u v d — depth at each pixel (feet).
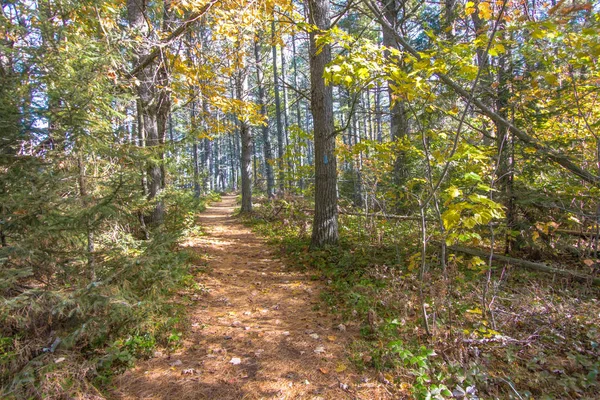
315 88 22.59
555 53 13.98
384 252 20.52
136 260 10.16
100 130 11.95
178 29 19.12
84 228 9.58
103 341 10.55
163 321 12.05
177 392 9.00
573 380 8.72
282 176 48.93
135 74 20.45
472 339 10.30
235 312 14.34
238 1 18.63
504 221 18.19
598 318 11.51
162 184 27.66
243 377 9.68
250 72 48.29
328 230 22.97
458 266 17.67
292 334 12.23
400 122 29.27
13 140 9.30
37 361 8.49
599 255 16.17
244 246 27.84
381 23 18.74
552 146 16.90
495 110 18.95
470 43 10.47
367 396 8.75
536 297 13.05
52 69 10.50
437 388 8.38
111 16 15.56
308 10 22.02
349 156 25.73
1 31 10.00
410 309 12.76
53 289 9.32
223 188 143.13
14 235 9.34
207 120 27.71
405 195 22.17
